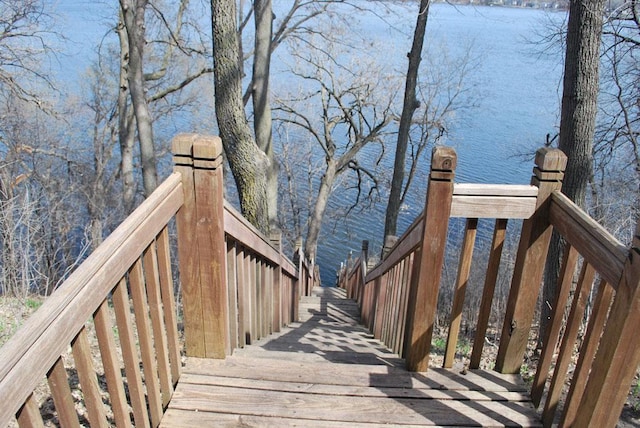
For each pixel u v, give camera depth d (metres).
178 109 17.77
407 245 3.06
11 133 14.31
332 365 2.81
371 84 15.27
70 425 1.44
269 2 8.85
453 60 17.56
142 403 2.06
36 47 12.21
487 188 2.42
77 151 16.42
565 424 2.18
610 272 1.82
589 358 2.06
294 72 15.55
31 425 1.23
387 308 4.48
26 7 11.59
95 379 1.60
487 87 19.23
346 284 12.09
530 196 2.43
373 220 20.83
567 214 2.23
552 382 2.36
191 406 2.45
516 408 2.53
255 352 3.23
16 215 9.28
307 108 17.55
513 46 23.06
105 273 1.62
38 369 1.23
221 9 6.39
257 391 2.57
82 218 15.73
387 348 4.25
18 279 6.81
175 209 2.35
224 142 7.06
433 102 15.81
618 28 8.06
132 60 9.38
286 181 20.66
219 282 2.62
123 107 13.70
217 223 2.48
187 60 16.55
